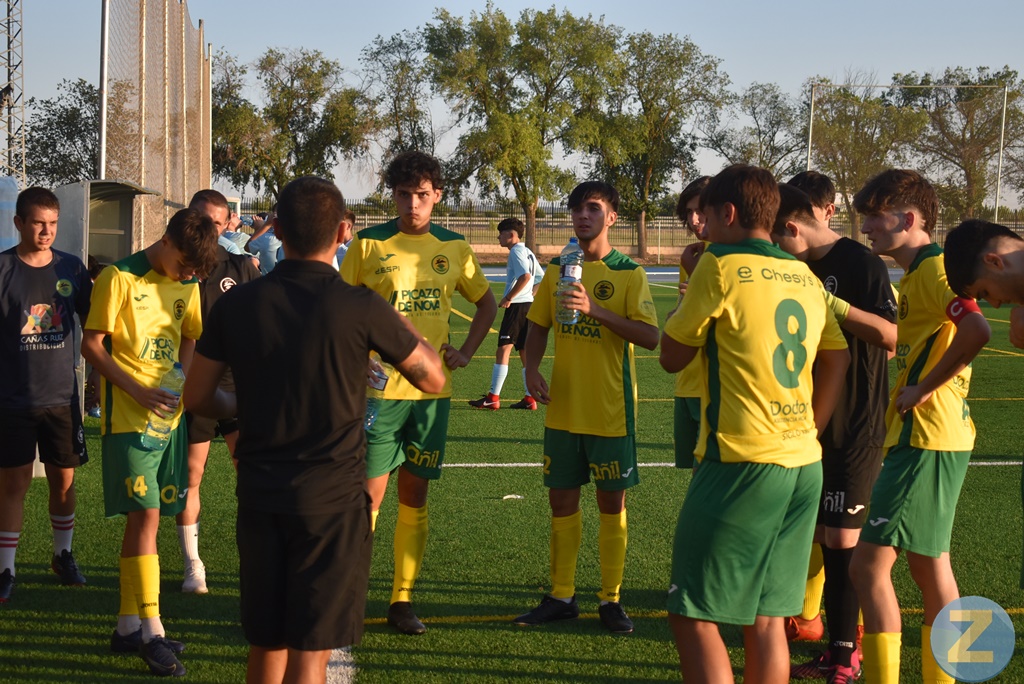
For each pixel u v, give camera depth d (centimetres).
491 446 748
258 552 257
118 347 371
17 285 430
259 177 4300
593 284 404
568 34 3941
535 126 3881
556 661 372
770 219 286
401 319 267
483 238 4134
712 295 276
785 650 284
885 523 313
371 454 396
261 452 256
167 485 370
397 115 4316
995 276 280
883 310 339
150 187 1205
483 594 443
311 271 259
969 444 319
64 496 446
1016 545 514
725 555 274
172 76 1438
